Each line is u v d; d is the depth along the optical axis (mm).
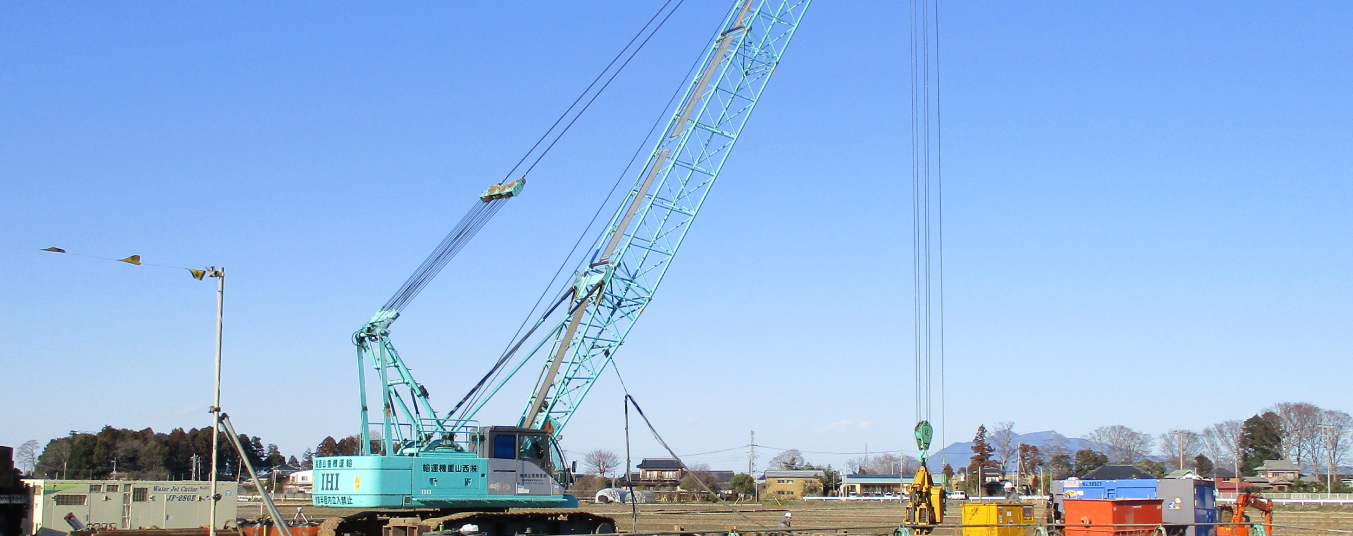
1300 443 159125
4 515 30578
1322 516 70562
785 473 163750
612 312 54156
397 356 45594
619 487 135000
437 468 40031
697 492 125750
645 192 55812
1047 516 40875
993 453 161000
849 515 74500
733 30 57844
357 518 39094
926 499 34281
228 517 53031
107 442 126812
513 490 41750
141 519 50625
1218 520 42312
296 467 146375
